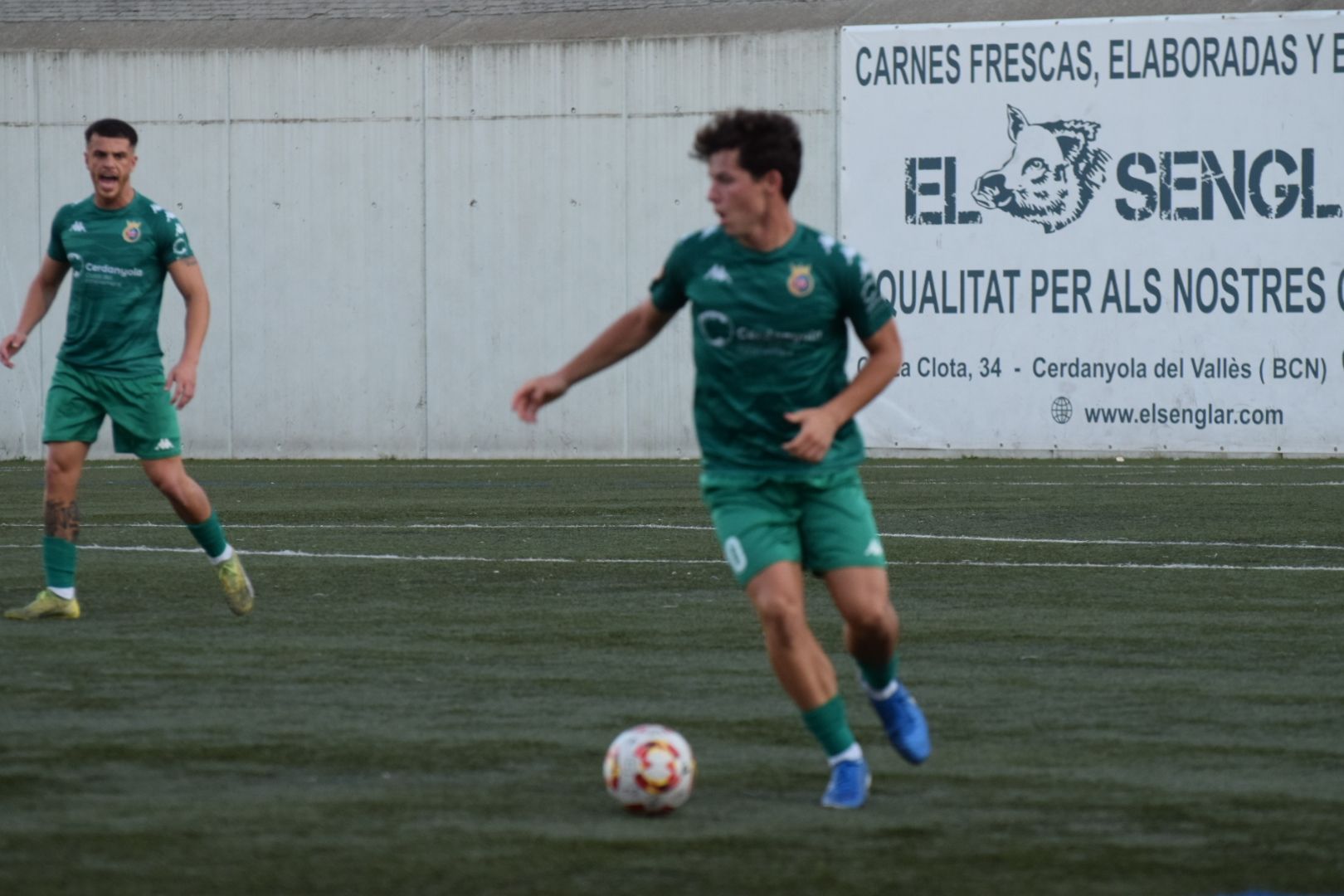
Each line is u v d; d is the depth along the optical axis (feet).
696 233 55.67
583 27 266.77
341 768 58.39
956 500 178.91
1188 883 44.83
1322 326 244.01
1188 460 246.68
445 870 45.75
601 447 267.39
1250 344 245.86
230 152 272.31
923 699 71.92
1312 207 243.19
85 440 94.02
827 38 256.11
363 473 234.79
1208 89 244.83
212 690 72.90
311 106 270.46
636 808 51.75
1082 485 201.26
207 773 57.52
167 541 137.80
